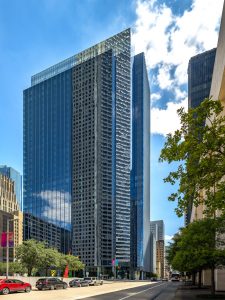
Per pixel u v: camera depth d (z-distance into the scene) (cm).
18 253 8594
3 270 10688
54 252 9238
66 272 8550
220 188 1479
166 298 3584
